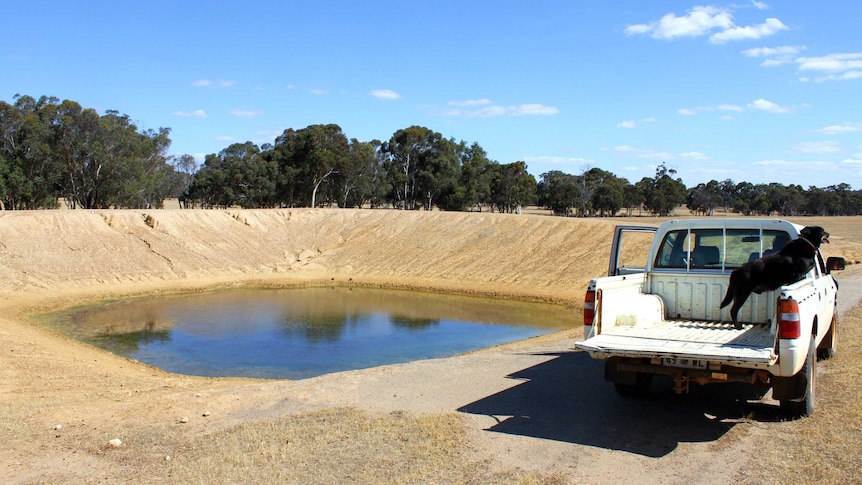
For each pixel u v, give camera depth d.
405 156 88.38
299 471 5.94
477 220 48.88
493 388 8.88
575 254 39.81
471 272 40.69
